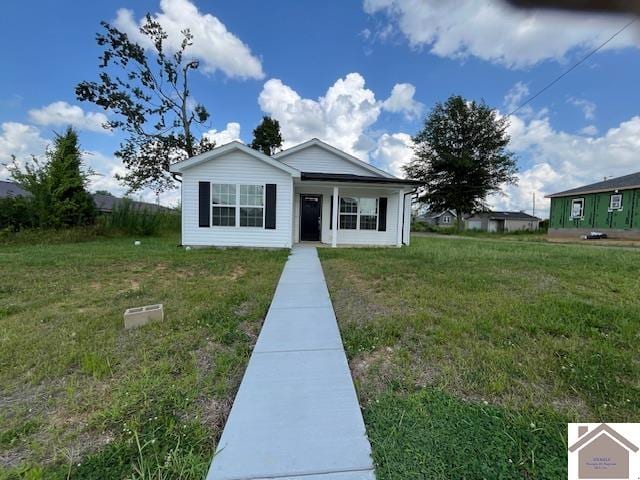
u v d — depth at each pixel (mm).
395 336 2953
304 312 3688
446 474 1385
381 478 1363
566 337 2916
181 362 2434
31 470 1397
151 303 3928
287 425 1718
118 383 2139
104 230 13328
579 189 20484
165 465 1419
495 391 2051
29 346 2664
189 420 1772
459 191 28734
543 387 2104
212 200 9367
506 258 7719
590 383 2117
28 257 7320
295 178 9750
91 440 1605
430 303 3912
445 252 9109
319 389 2082
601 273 5691
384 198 11766
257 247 9562
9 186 17922
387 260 7426
